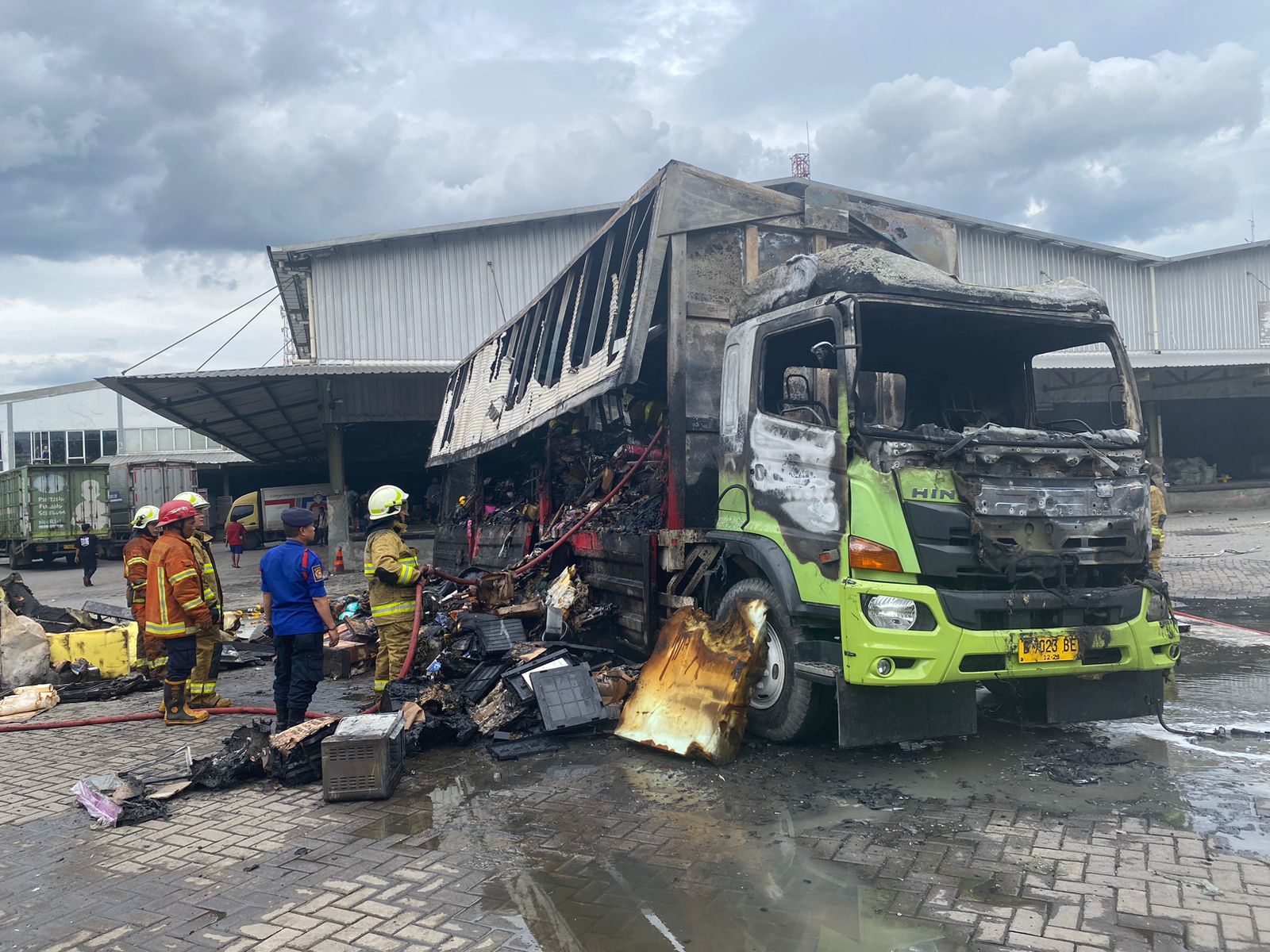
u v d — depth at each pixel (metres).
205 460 45.97
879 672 4.61
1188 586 12.81
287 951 3.28
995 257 30.73
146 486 34.12
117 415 48.03
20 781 5.75
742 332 6.18
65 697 8.26
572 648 7.71
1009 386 6.44
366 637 9.20
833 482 5.05
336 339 27.72
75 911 3.73
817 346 5.19
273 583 6.36
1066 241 31.19
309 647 6.36
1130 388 5.66
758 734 5.76
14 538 32.25
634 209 7.55
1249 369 27.91
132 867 4.18
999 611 4.74
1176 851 3.82
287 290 30.23
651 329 7.42
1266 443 32.94
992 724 6.02
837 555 4.98
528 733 6.05
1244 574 13.57
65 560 33.94
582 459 10.08
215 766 5.38
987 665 4.71
